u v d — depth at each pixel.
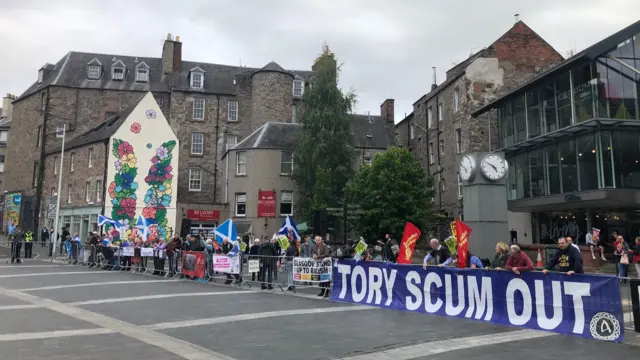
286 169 35.44
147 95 34.94
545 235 28.52
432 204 32.38
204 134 42.16
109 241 24.30
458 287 10.21
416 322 9.57
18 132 46.03
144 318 9.67
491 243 14.50
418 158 41.66
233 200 35.50
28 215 41.38
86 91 42.12
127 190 33.28
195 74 43.09
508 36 33.28
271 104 41.38
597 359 6.69
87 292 13.49
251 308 11.07
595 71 22.33
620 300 7.82
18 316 9.60
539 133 26.50
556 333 8.50
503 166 14.85
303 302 12.24
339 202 30.25
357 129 42.47
